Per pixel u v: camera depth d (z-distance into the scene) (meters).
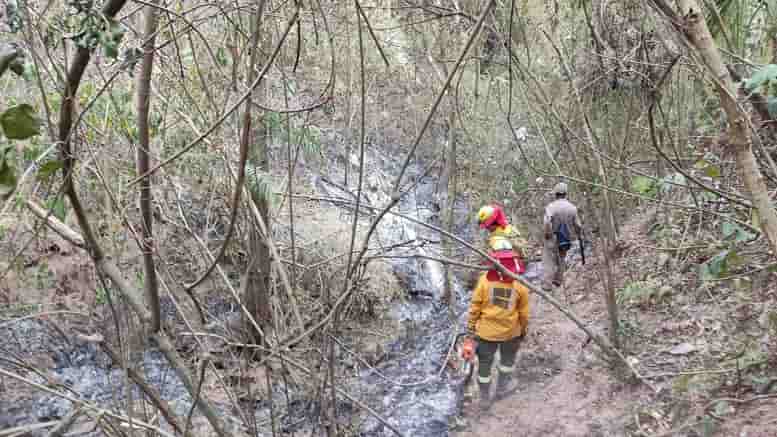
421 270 7.82
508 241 5.41
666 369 5.20
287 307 4.22
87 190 3.12
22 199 2.30
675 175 4.01
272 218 4.03
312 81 5.75
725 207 5.67
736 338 5.17
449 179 7.81
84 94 3.31
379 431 5.29
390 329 6.75
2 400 4.39
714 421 4.29
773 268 3.68
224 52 3.67
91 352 4.91
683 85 6.06
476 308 5.50
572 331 6.49
